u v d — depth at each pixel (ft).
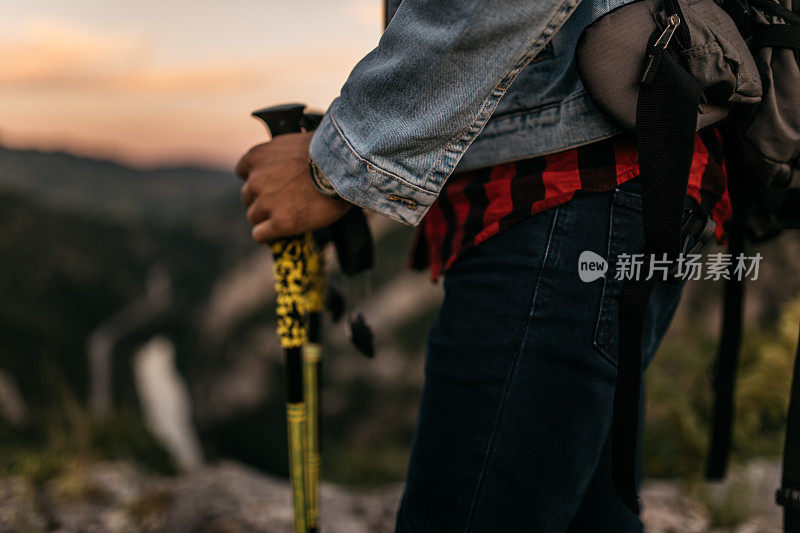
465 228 2.25
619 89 1.83
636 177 2.00
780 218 2.52
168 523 6.23
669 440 6.48
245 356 125.59
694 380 7.11
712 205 2.12
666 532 5.46
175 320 198.29
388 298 91.25
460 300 2.17
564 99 2.02
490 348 2.04
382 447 28.45
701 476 6.29
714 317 12.37
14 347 105.09
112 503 6.90
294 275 2.56
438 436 2.13
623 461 1.88
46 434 8.55
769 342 7.28
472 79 1.79
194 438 110.22
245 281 143.64
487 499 2.04
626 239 1.99
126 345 168.86
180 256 262.06
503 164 2.18
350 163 1.93
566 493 2.10
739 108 2.14
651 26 1.84
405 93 1.84
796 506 2.05
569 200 2.01
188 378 142.82
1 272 168.55
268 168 2.23
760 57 2.06
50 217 225.76
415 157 1.88
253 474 7.45
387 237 97.86
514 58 1.76
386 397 84.89
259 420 111.14
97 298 198.80
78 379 118.73
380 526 6.21
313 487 3.36
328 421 85.20
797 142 2.15
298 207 2.22
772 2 2.05
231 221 269.44
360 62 1.98
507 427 2.01
